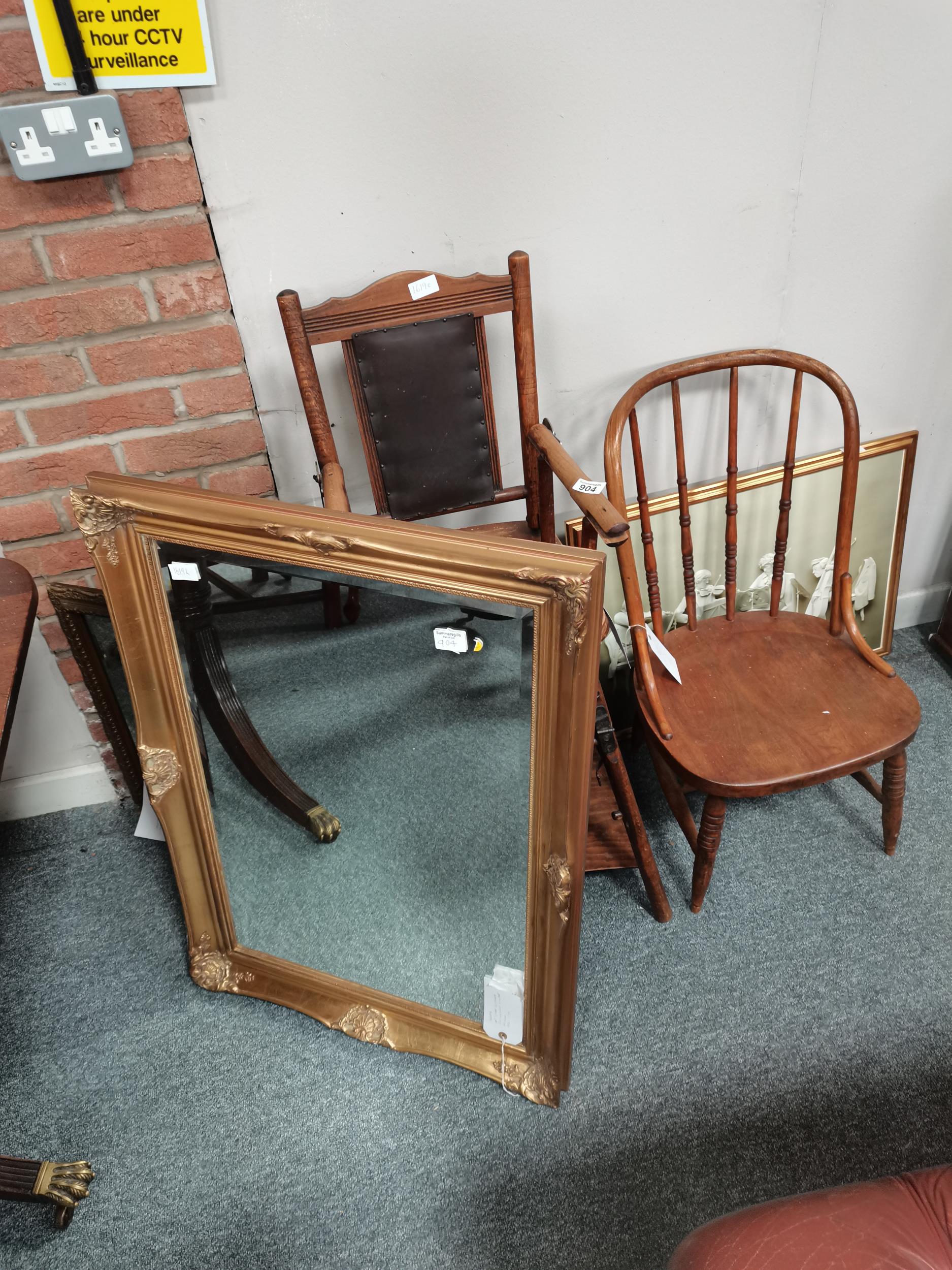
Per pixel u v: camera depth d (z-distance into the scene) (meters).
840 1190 0.91
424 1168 1.31
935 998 1.49
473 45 1.31
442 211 1.44
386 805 1.30
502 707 1.13
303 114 1.30
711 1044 1.44
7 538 1.50
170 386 1.43
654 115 1.43
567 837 1.16
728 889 1.68
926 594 2.21
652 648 1.53
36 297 1.30
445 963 1.40
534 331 1.58
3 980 1.59
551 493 1.60
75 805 1.90
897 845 1.74
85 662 1.63
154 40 1.17
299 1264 1.22
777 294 1.67
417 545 1.04
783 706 1.52
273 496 1.63
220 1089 1.42
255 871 1.46
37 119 1.16
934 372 1.86
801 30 1.41
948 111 1.55
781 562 1.67
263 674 1.24
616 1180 1.29
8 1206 1.29
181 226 1.31
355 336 1.43
